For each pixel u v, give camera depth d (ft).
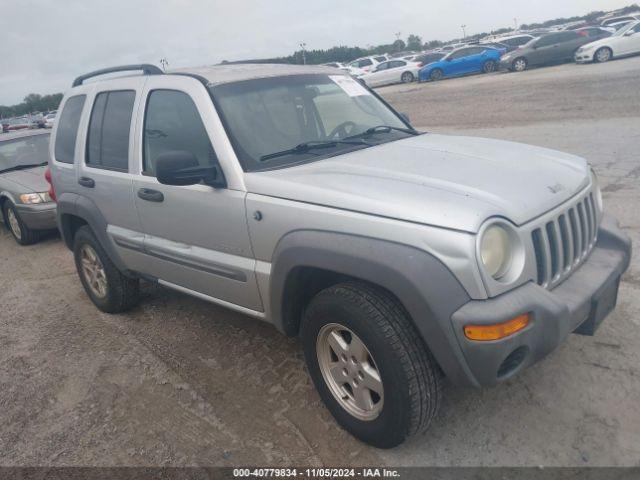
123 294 15.81
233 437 10.46
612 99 44.01
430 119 48.98
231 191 10.64
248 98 11.75
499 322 7.73
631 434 9.36
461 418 10.25
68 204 15.58
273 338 13.93
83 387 12.77
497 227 8.20
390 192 8.85
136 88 13.42
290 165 10.77
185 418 11.19
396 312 8.64
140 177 12.86
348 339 9.66
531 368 11.37
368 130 12.71
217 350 13.69
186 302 16.75
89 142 14.89
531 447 9.36
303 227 9.41
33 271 21.85
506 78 72.54
